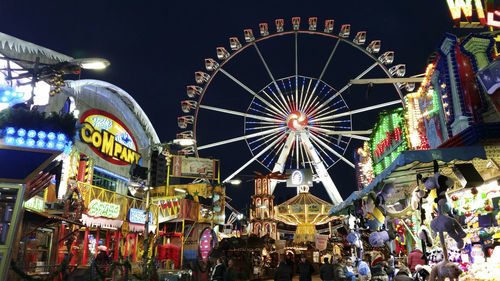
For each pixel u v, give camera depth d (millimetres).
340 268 11234
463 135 7812
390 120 16203
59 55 17188
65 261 10344
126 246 23844
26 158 9250
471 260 10625
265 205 42156
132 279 13953
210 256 23703
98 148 23094
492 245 9883
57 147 9453
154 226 26078
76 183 18438
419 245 13547
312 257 35625
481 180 8055
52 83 10484
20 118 9281
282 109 46344
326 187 43938
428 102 12375
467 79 9500
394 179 10828
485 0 10555
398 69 39719
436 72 11047
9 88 9852
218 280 12672
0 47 15203
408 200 14023
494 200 10047
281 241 35250
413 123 13797
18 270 8867
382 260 10984
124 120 26734
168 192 29125
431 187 8086
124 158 25906
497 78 8180
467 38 9602
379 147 17906
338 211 16047
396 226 17438
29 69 10266
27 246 14664
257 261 26766
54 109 19172
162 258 24641
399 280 8266
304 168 43969
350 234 13180
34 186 12219
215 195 32469
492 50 9508
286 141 45656
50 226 16641
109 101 25141
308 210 40750
